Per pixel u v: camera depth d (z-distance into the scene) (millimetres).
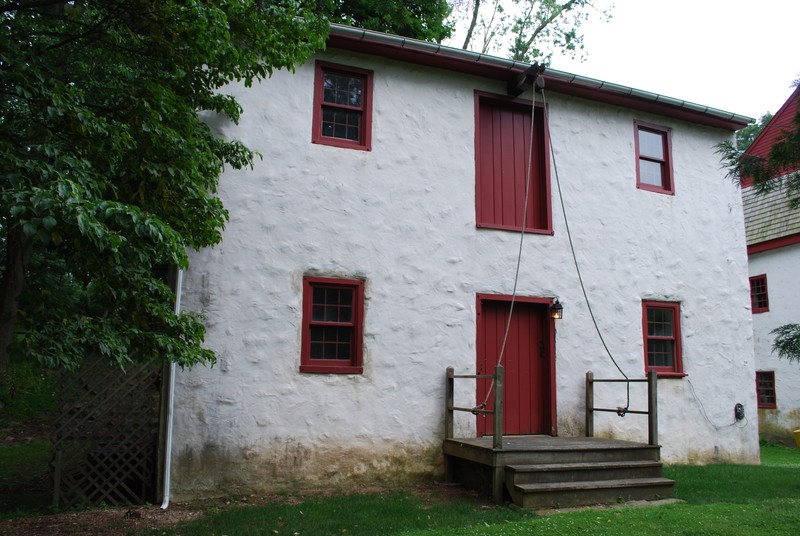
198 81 6145
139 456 7168
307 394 7500
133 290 4906
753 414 10234
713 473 8695
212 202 5652
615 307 9430
